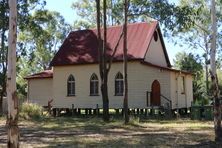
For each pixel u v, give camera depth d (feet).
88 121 110.93
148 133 79.25
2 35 141.90
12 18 40.83
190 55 198.70
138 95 132.77
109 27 148.77
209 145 58.80
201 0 160.56
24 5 143.23
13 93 40.29
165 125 97.40
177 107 133.39
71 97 143.43
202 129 86.33
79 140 68.18
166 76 129.80
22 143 65.10
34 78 159.22
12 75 40.40
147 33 140.05
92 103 139.64
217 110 61.26
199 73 194.90
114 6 110.73
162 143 62.54
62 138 71.92
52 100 148.05
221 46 184.55
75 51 146.72
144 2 96.43
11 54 40.55
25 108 124.57
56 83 146.72
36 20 154.10
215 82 61.26
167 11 93.76
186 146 58.80
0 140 70.44
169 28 94.43
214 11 62.28
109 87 136.36
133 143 62.85
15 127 40.01
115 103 134.92
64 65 144.36
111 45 141.49
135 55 133.49
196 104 128.47
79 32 154.40
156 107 126.31
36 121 113.09
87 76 141.18
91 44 146.72
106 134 78.28
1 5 135.33
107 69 110.32
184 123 103.35
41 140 69.05
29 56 204.03
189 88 145.79
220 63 196.44
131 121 101.91
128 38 140.87
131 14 99.35
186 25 95.61
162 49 148.15
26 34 191.72
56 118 125.39
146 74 132.46
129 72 134.10
